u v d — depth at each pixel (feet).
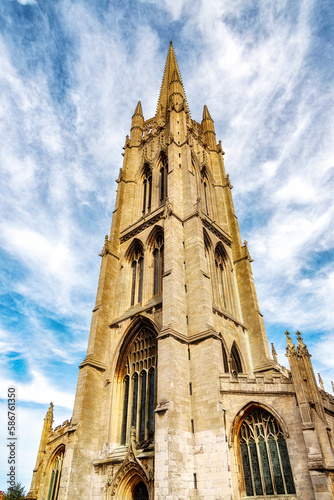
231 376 117.39
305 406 97.76
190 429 113.09
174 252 150.82
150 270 172.24
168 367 116.98
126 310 169.17
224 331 154.20
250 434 106.63
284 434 98.94
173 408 110.01
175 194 177.27
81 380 145.38
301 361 106.63
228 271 189.47
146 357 145.48
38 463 173.58
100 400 145.89
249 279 185.16
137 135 257.96
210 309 137.08
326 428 94.53
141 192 221.25
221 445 104.88
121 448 130.31
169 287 138.62
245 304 179.22
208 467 104.73
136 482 118.42
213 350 122.11
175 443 104.68
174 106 226.99
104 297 171.83
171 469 99.25
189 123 249.55
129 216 209.67
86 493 123.65
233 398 112.57
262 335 165.58
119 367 151.74
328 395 115.55
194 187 184.65
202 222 178.91
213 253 181.06
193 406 117.50
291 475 94.58
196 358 125.59
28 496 160.97
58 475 150.10
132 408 139.23
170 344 121.90
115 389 146.61
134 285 177.99
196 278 144.25
